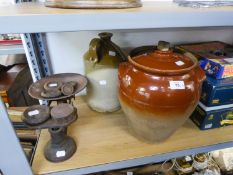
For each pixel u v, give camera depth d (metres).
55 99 0.53
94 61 0.58
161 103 0.44
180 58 0.49
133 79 0.46
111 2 0.38
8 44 0.70
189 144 0.59
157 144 0.58
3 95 0.74
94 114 0.68
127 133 0.61
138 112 0.48
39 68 0.72
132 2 0.42
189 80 0.45
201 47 0.73
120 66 0.52
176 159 0.88
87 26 0.35
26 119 0.47
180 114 0.47
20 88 0.87
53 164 0.52
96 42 0.58
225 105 0.61
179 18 0.38
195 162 0.89
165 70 0.43
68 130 0.61
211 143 0.59
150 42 0.79
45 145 0.56
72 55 0.75
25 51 0.68
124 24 0.36
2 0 0.67
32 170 0.50
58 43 0.72
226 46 0.75
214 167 0.91
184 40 0.81
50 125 0.47
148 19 0.37
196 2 0.53
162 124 0.49
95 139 0.59
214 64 0.59
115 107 0.67
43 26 0.33
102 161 0.52
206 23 0.40
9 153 0.46
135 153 0.55
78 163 0.52
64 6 0.39
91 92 0.65
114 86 0.62
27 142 0.66
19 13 0.33
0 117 0.40
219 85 0.57
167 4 0.56
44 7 0.43
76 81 0.61
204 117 0.61
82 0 0.38
